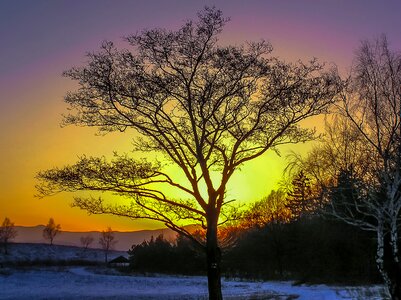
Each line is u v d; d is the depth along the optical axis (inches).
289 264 3083.2
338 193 823.7
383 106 746.8
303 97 758.5
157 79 749.3
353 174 769.6
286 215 3100.4
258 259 3238.2
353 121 768.9
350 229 2229.3
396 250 698.8
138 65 754.2
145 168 764.6
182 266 4079.7
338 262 2310.5
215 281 737.0
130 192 767.1
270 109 767.7
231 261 3302.2
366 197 799.1
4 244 7165.4
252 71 756.0
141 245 4808.1
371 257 2151.8
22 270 3828.7
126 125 783.7
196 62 751.7
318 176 816.3
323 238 2381.9
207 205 762.2
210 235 753.6
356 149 778.2
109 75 753.0
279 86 761.0
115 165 757.9
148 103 770.8
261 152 792.9
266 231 3169.3
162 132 778.2
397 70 753.0
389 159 719.1
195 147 803.4
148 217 781.3
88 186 757.9
